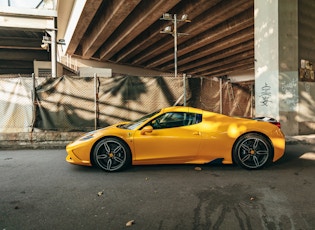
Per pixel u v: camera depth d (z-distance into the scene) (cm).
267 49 1075
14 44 2741
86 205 357
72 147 539
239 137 543
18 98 841
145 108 876
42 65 2831
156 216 320
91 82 859
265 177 487
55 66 1912
